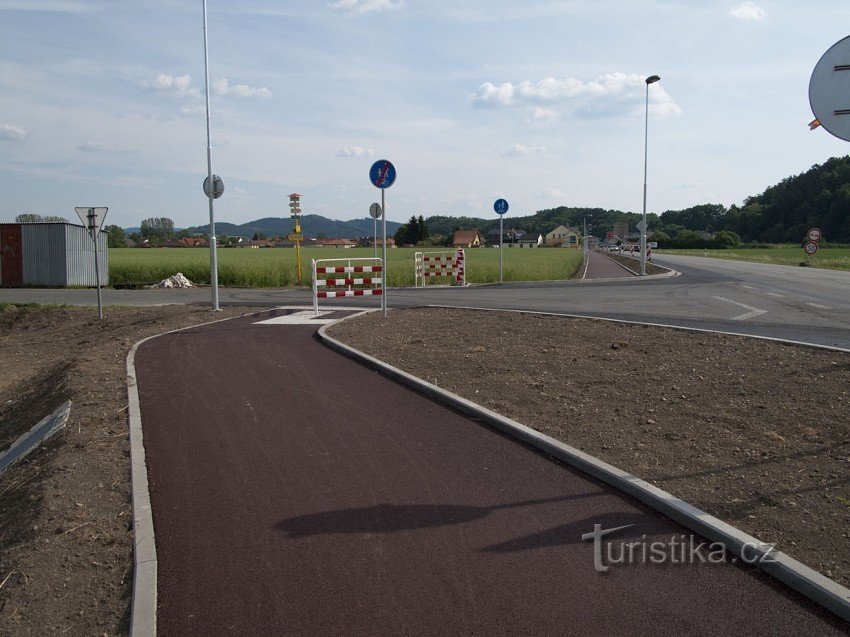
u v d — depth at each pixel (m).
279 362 9.77
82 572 3.98
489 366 8.90
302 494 4.95
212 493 5.04
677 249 126.81
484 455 5.69
